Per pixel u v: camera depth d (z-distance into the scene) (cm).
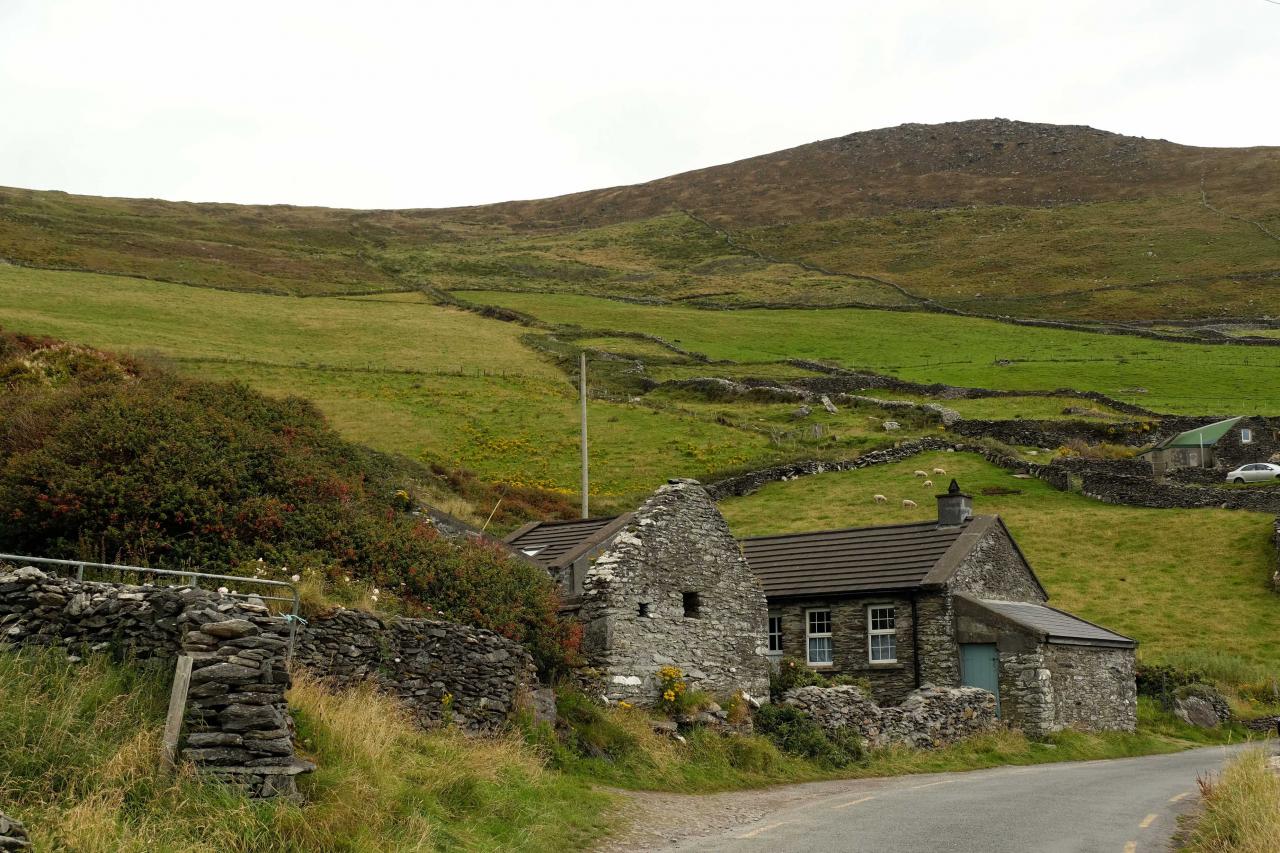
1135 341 12688
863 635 3309
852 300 16338
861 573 3403
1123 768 2597
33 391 2706
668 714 2364
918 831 1597
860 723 2619
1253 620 4838
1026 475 6994
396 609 1989
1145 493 6366
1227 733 3600
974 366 10938
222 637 1299
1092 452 7525
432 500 4750
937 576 3219
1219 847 1445
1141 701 3881
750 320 14000
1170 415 8594
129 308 10438
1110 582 5338
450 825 1383
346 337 10544
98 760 1185
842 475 6994
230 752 1231
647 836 1552
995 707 3041
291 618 1628
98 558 1944
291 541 2138
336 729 1434
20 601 1430
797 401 8950
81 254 14375
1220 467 7444
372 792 1325
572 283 17862
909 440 7556
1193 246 19712
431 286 15662
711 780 2106
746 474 6756
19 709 1220
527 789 1625
